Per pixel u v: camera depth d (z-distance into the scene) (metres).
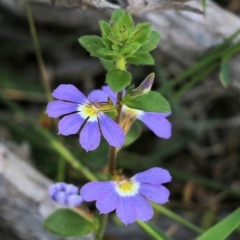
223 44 0.34
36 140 0.38
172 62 0.37
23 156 0.37
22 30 0.41
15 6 0.39
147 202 0.28
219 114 0.40
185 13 0.35
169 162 0.40
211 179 0.39
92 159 0.37
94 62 0.41
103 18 0.37
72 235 0.31
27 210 0.33
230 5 0.39
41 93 0.40
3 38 0.41
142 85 0.28
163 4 0.33
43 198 0.33
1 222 0.34
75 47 0.42
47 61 0.42
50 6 0.38
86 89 0.41
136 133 0.30
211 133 0.40
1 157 0.34
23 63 0.42
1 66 0.41
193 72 0.35
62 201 0.30
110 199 0.28
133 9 0.33
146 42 0.28
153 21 0.35
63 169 0.36
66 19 0.39
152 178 0.28
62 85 0.28
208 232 0.29
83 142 0.27
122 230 0.36
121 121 0.29
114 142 0.27
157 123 0.30
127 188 0.28
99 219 0.31
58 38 0.40
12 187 0.33
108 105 0.28
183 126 0.39
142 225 0.32
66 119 0.27
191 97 0.39
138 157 0.38
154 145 0.40
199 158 0.39
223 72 0.34
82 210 0.31
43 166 0.38
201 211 0.37
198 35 0.35
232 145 0.39
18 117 0.40
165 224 0.36
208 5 0.35
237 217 0.29
